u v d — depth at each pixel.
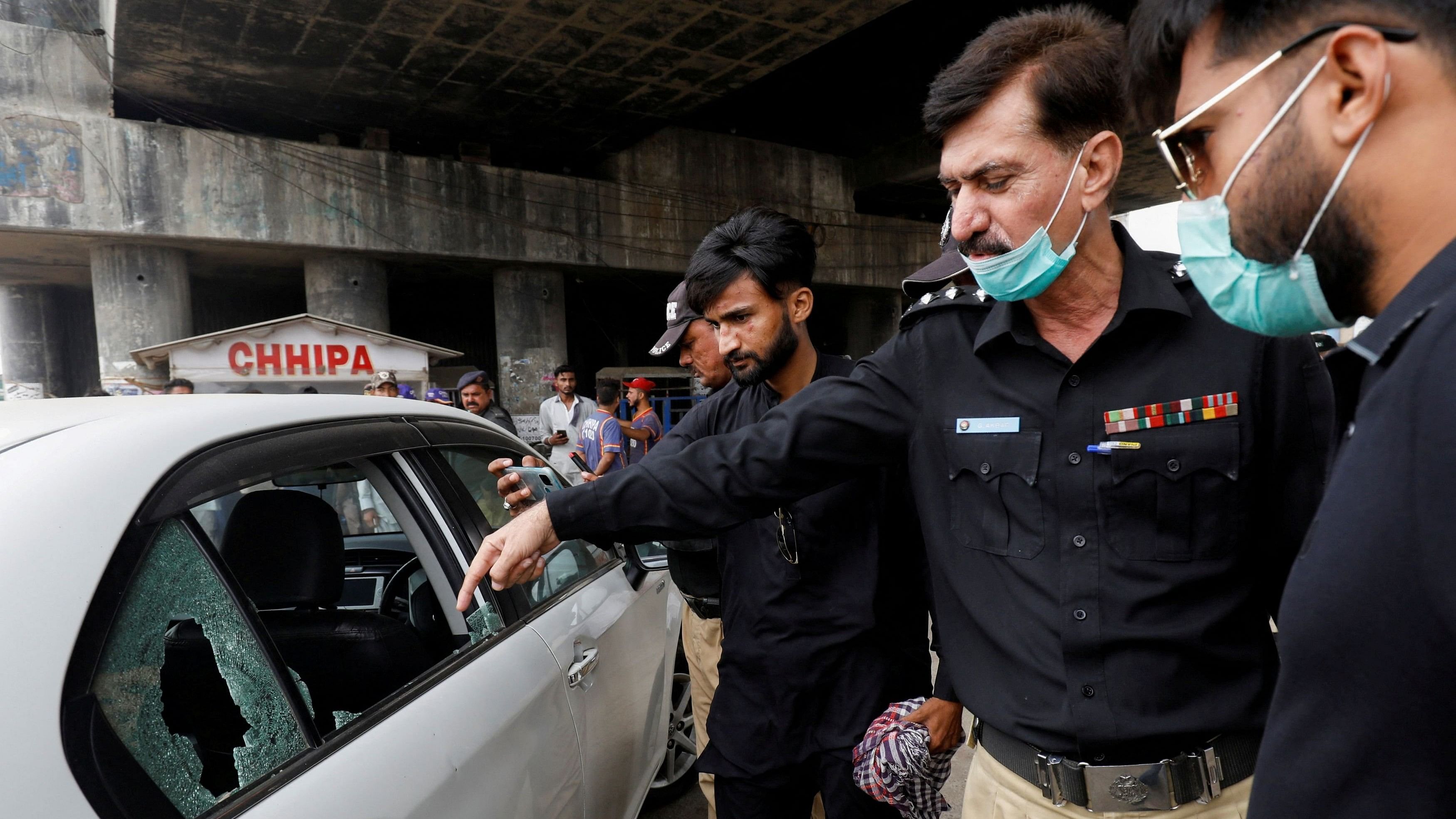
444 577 1.54
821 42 11.61
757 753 1.64
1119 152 0.99
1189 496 0.98
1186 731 0.96
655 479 1.28
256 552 1.50
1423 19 0.47
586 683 1.78
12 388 9.37
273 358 7.73
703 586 1.88
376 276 14.16
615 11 10.57
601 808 1.81
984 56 0.98
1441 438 0.43
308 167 13.05
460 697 1.32
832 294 21.19
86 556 0.87
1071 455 1.02
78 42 11.70
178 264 12.79
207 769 0.93
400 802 1.08
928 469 1.19
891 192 21.08
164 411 1.13
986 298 1.15
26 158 11.28
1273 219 0.56
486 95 13.20
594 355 22.73
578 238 15.59
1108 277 1.04
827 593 1.60
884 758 1.43
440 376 15.02
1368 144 0.50
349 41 11.09
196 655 0.99
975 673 1.13
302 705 1.11
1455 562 0.42
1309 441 0.97
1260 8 0.54
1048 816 1.04
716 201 17.55
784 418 1.26
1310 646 0.50
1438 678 0.45
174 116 13.05
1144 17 0.64
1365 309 0.56
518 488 1.44
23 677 0.77
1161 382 0.99
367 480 1.92
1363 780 0.48
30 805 0.72
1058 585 1.02
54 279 16.61
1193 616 0.98
